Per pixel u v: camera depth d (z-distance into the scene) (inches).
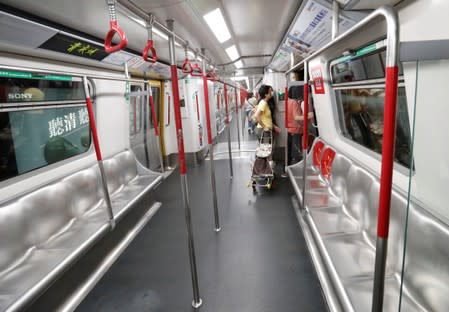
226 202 156.7
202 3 86.4
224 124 518.0
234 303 79.4
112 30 49.9
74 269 87.7
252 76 344.2
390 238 65.5
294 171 149.5
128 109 169.2
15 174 95.8
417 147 57.8
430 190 57.6
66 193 106.0
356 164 96.7
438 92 44.8
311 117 172.6
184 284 89.0
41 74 75.4
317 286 84.2
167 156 245.4
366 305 56.1
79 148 129.6
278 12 111.8
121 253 109.7
